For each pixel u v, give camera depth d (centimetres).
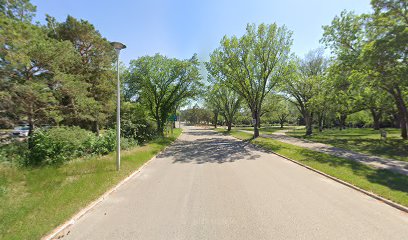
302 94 2872
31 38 1059
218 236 397
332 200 581
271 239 386
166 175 863
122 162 1011
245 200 580
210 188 689
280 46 2184
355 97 2227
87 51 1800
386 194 593
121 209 528
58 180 737
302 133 3400
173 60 2622
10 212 486
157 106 2689
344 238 389
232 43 2225
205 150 1612
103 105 1811
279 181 769
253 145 1903
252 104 2427
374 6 1417
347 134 2798
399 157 1185
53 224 437
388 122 4494
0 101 1024
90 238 396
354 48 1759
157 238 392
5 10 1170
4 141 1128
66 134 1030
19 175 770
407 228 427
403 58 1273
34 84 1053
